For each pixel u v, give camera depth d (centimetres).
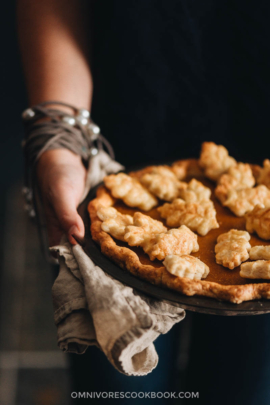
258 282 44
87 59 68
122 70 67
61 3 66
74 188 54
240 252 46
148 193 55
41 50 65
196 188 56
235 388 67
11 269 102
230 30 63
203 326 67
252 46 63
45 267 103
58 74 64
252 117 67
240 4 61
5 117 123
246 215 51
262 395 66
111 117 71
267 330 63
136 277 44
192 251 48
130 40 65
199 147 71
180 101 69
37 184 58
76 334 42
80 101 64
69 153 59
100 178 59
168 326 42
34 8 66
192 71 66
